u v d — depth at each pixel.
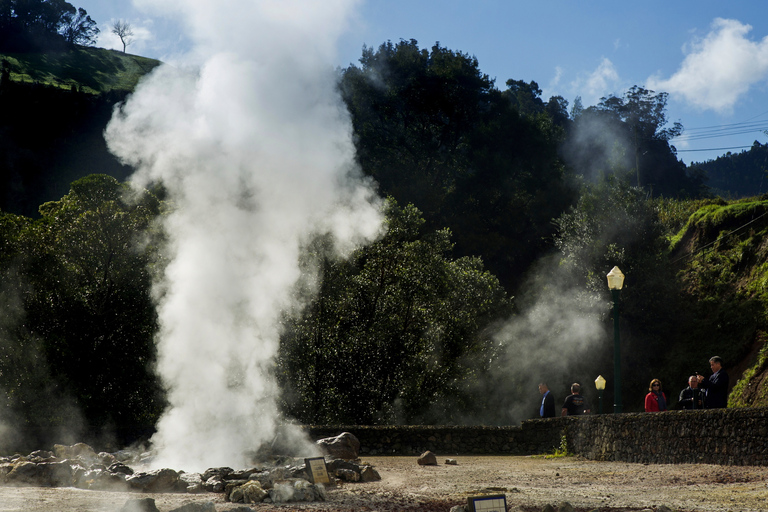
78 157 84.94
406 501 6.30
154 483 7.29
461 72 51.38
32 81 90.12
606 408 28.48
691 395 12.39
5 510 5.30
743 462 8.62
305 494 6.43
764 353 23.47
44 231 22.78
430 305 24.78
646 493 6.82
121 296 21.91
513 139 49.72
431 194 44.81
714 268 29.33
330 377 22.84
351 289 23.30
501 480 8.59
